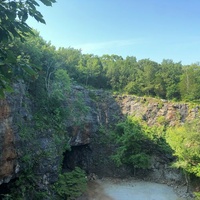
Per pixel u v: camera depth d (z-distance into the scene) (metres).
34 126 30.64
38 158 27.59
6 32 5.18
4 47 5.47
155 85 61.38
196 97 56.22
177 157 42.12
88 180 42.72
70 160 46.59
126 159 46.31
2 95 5.37
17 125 25.88
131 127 49.69
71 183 33.78
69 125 41.66
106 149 49.06
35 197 25.28
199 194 31.52
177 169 43.19
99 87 67.12
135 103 56.09
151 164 45.53
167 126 51.06
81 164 47.16
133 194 36.25
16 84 28.00
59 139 34.09
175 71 67.56
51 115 37.00
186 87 58.72
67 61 66.81
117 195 35.56
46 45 54.94
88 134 46.75
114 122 53.88
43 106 36.53
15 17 5.02
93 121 50.62
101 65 73.50
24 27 5.28
